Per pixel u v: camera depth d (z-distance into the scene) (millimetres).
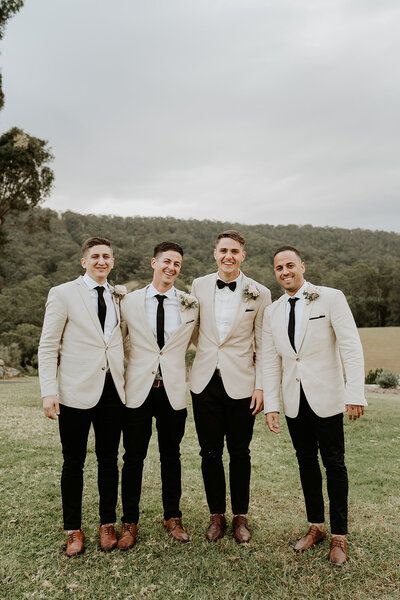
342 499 3418
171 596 2926
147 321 3662
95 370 3445
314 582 3080
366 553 3477
